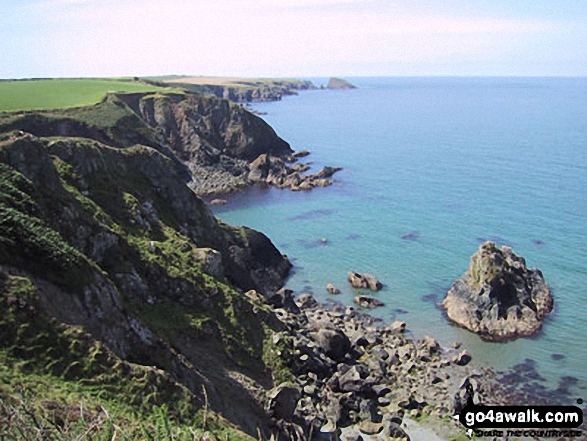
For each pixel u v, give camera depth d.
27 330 27.95
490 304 56.03
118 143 91.06
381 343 52.53
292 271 70.44
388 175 120.62
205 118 131.88
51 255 33.12
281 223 89.12
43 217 37.84
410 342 52.62
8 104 92.62
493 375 47.19
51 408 23.30
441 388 44.97
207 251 50.31
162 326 39.94
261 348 44.19
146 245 46.38
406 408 42.16
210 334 42.47
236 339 43.53
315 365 45.44
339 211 94.94
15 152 40.66
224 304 45.62
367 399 42.50
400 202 99.06
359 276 66.00
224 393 36.94
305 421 38.19
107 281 36.09
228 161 126.38
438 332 54.94
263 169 120.75
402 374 47.00
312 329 53.00
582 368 48.25
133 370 29.52
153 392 28.86
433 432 39.41
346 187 111.00
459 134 179.00
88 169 50.09
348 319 57.56
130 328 35.03
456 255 73.75
